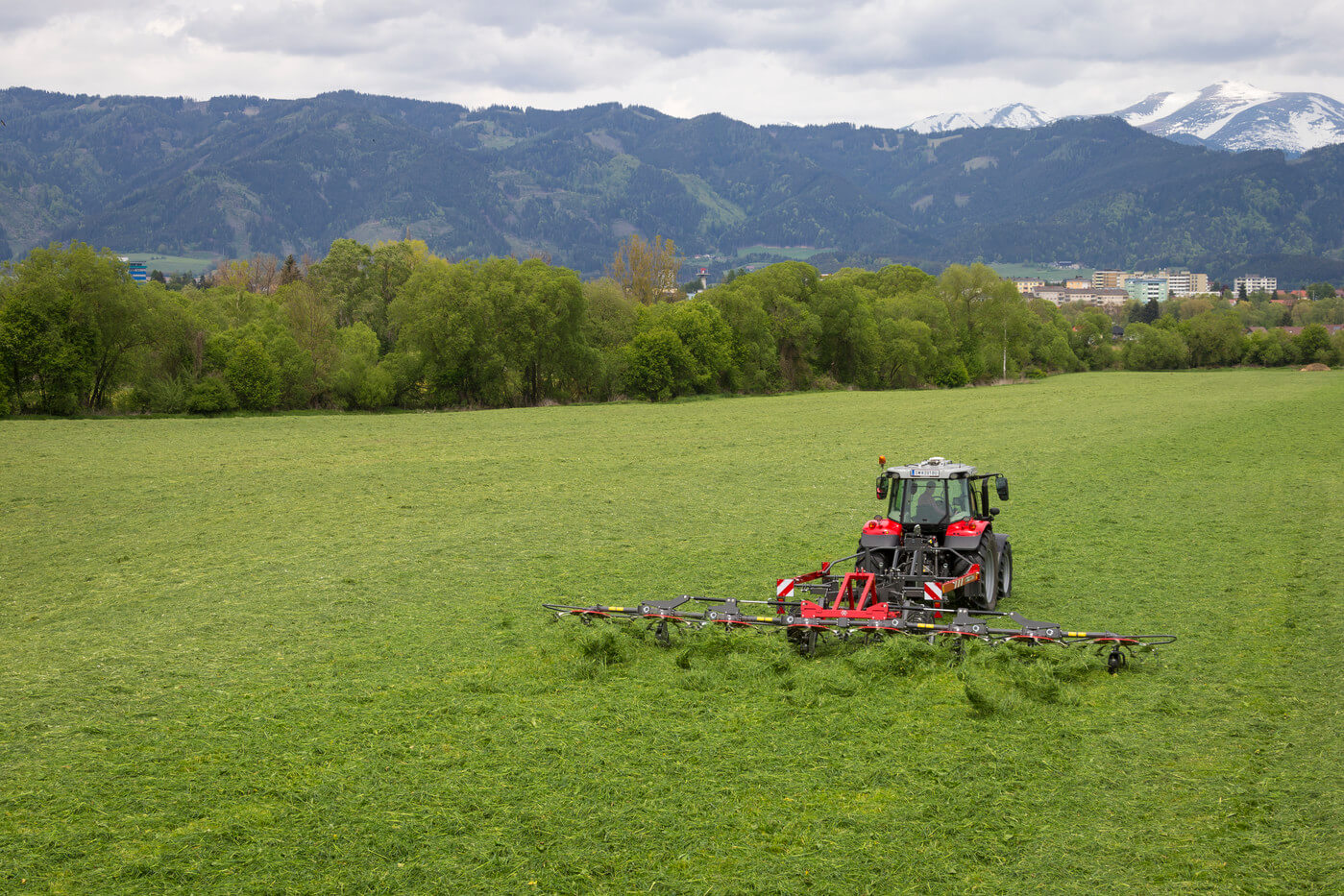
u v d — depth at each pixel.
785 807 8.02
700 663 11.94
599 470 35.38
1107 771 8.57
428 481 32.47
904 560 14.06
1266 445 38.75
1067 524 22.27
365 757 9.20
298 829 7.76
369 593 16.56
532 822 7.80
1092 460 35.31
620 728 9.82
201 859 7.31
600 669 11.68
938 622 12.48
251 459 39.75
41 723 10.27
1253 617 13.62
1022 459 36.28
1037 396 86.94
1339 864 6.86
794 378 104.75
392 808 8.11
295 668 12.20
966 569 14.00
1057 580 16.53
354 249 104.81
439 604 15.69
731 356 95.75
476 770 8.83
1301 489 26.47
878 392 101.50
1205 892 6.59
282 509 26.69
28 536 23.00
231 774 8.85
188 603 16.12
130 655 12.98
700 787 8.39
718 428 55.19
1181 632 13.01
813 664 11.80
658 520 24.12
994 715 9.97
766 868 7.05
